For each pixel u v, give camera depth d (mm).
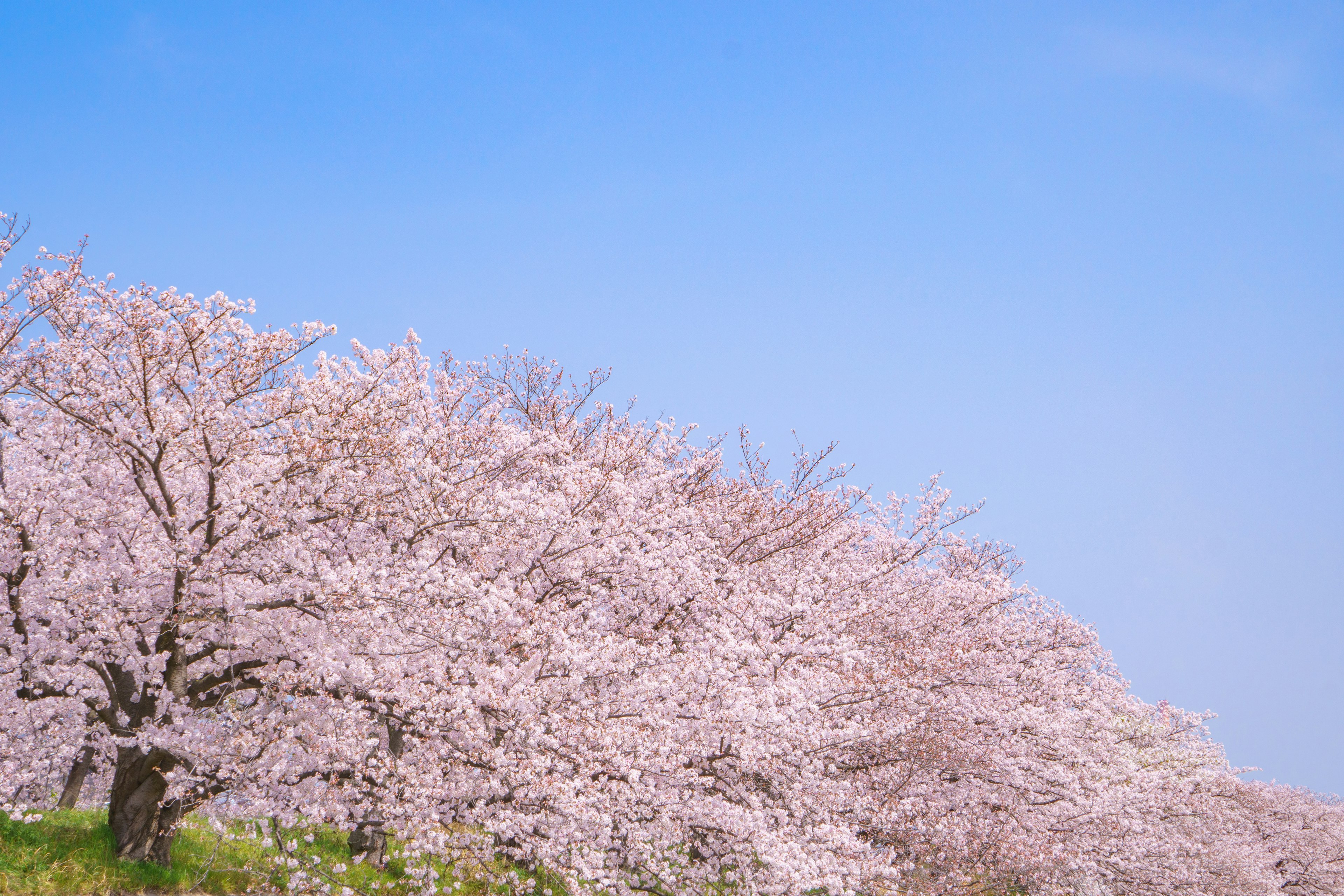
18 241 10953
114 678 11578
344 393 12000
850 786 15219
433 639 11258
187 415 11125
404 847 12555
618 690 12352
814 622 15289
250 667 11898
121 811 11500
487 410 16625
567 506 13711
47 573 11008
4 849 10430
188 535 11109
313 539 12156
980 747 16688
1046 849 16328
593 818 10617
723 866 13047
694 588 14641
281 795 10828
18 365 11359
